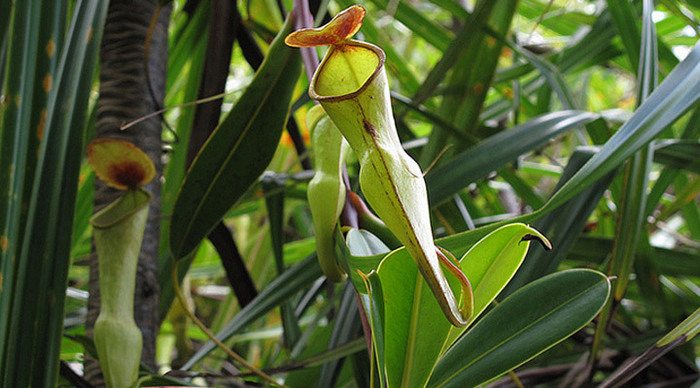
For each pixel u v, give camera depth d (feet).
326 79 2.60
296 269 3.81
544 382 4.16
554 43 7.02
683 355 4.63
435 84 4.14
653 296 4.41
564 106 4.41
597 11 5.70
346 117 2.52
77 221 4.85
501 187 6.60
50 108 2.97
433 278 2.38
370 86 2.52
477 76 4.26
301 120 5.97
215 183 3.17
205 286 7.66
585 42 5.14
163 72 3.94
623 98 8.54
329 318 5.01
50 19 3.01
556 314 2.77
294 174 4.34
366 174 2.47
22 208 2.88
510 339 2.77
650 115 3.00
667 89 3.05
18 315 2.84
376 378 2.82
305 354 4.25
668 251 4.74
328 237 2.89
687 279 5.51
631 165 3.47
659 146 4.15
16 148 2.91
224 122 3.15
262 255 6.16
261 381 3.84
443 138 4.19
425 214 2.44
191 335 6.51
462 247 2.83
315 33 2.57
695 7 4.63
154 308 3.72
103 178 3.22
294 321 4.21
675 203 4.34
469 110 4.25
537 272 3.54
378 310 2.59
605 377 4.40
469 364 2.77
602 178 3.72
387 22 8.74
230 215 5.91
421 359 2.65
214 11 3.90
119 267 3.13
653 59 3.53
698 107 4.34
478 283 2.63
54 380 2.81
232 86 7.88
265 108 3.16
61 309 2.87
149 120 3.83
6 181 2.87
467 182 3.69
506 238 2.57
